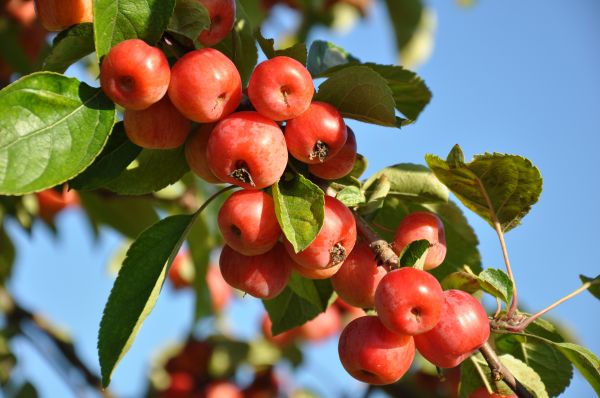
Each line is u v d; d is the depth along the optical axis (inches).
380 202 20.5
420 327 18.4
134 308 19.3
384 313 18.4
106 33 18.5
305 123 19.1
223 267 20.1
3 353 33.7
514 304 20.2
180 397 35.4
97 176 19.8
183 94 18.6
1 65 32.6
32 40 32.4
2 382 33.9
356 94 19.7
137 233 31.6
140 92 18.3
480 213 21.6
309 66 23.3
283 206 18.9
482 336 18.9
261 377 36.3
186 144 20.1
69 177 18.2
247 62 21.2
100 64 18.4
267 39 19.9
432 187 21.1
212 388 35.6
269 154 18.7
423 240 18.9
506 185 21.0
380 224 22.0
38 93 18.5
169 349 36.5
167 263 19.5
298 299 23.0
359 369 19.1
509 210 21.4
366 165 21.3
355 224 19.3
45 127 18.4
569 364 21.8
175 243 20.0
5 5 32.2
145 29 18.7
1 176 17.8
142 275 19.6
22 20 32.2
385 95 19.5
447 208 22.1
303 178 19.0
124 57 18.1
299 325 23.0
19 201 31.6
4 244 34.1
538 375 21.2
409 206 21.9
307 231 18.6
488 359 19.5
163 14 18.7
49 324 34.2
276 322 23.1
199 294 31.2
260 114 19.0
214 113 18.8
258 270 19.8
